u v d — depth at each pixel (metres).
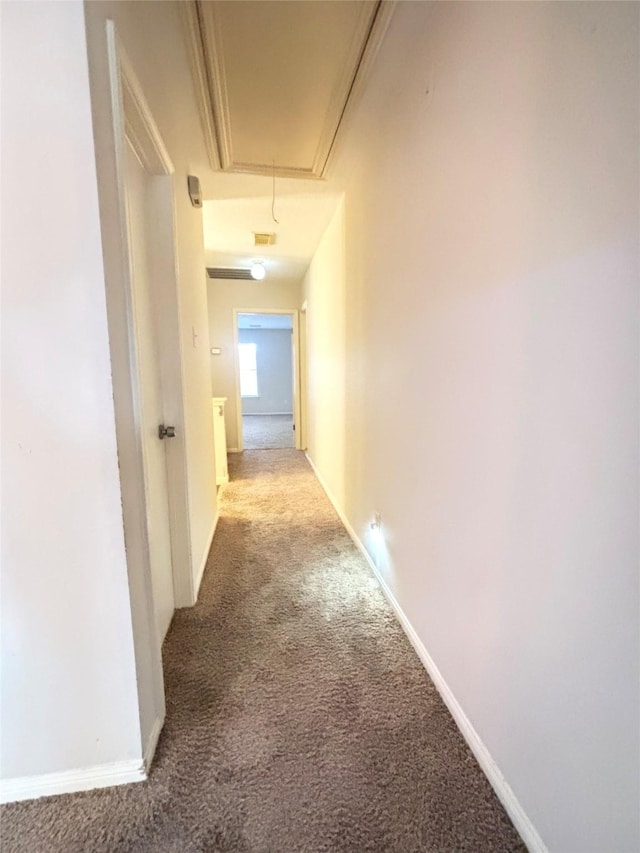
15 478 1.01
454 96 1.24
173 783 1.16
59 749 1.13
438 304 1.40
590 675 0.81
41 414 1.00
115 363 1.03
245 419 9.67
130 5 1.16
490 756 1.17
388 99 1.77
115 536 1.06
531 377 0.94
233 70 1.67
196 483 2.33
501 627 1.10
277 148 2.24
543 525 0.92
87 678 1.11
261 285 5.55
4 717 1.09
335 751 1.26
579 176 0.78
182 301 2.04
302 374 5.84
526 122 0.92
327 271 3.51
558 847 0.91
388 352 1.96
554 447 0.88
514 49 0.95
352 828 1.05
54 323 0.97
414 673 1.60
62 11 0.87
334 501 3.56
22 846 1.01
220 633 1.86
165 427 1.87
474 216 1.15
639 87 0.65
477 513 1.20
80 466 1.02
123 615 1.10
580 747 0.84
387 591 2.11
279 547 2.77
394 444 1.92
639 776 0.71
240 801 1.12
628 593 0.72
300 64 1.63
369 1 1.35
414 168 1.56
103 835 1.03
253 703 1.45
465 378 1.24
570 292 0.81
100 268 0.96
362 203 2.31
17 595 1.05
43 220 0.93
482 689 1.21
